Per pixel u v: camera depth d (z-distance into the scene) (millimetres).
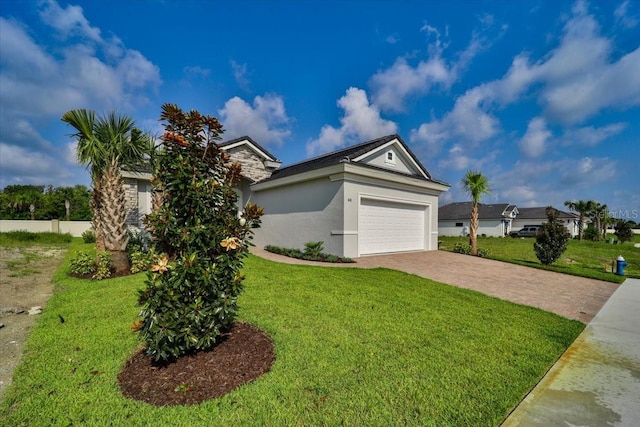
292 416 2658
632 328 5434
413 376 3385
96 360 3654
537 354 4094
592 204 39812
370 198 12586
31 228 25156
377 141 14422
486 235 42375
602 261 18641
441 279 9141
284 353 3836
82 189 39938
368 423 2598
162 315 3158
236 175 4148
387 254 13469
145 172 13836
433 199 16062
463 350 4109
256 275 8367
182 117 3584
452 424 2619
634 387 3379
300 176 13016
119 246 9039
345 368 3518
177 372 3246
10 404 2816
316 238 12664
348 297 6484
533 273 10812
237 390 3002
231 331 4258
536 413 2871
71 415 2650
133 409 2719
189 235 3422
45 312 5520
